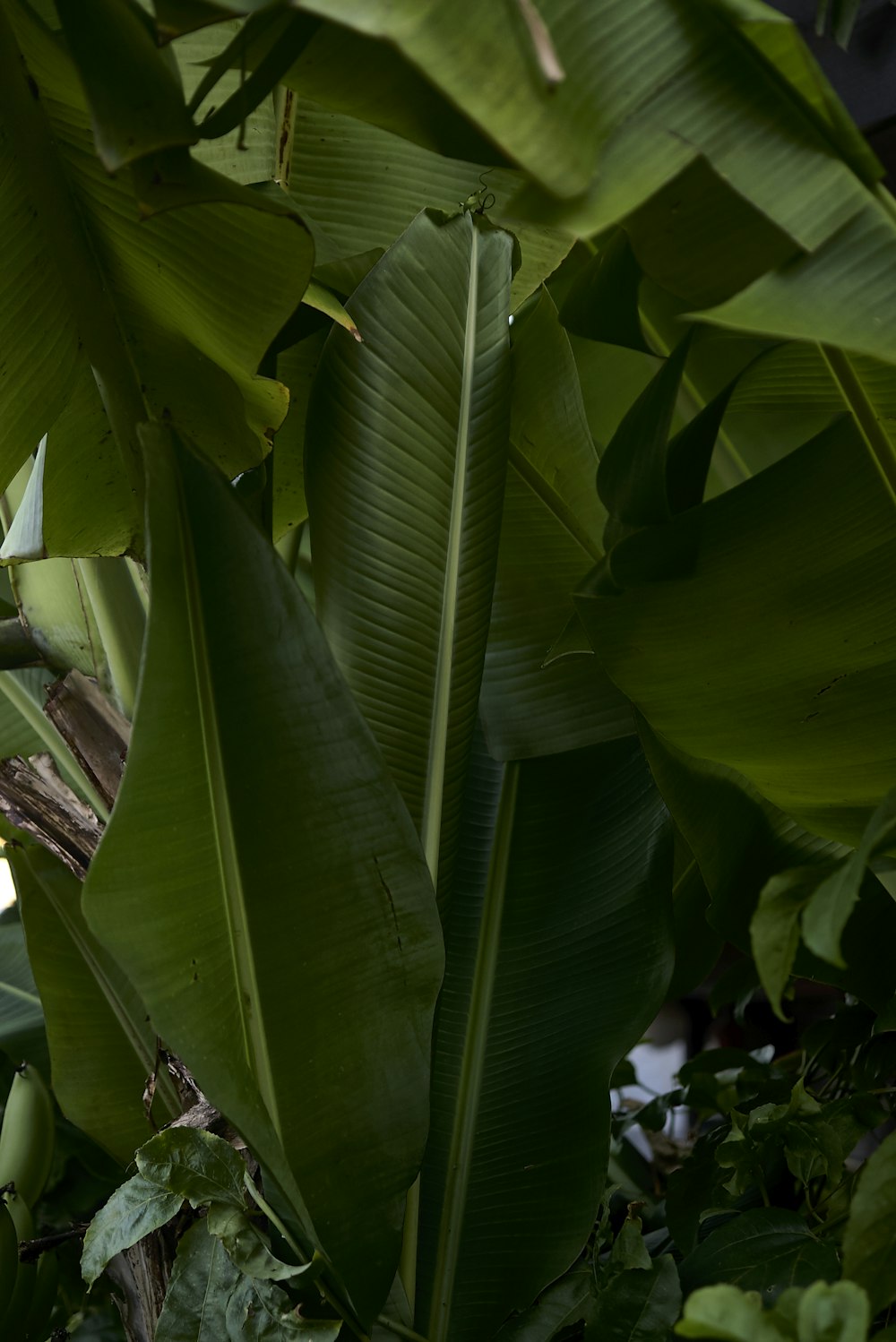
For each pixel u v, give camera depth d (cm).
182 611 63
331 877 71
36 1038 141
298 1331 82
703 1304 45
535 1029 104
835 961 47
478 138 58
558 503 110
